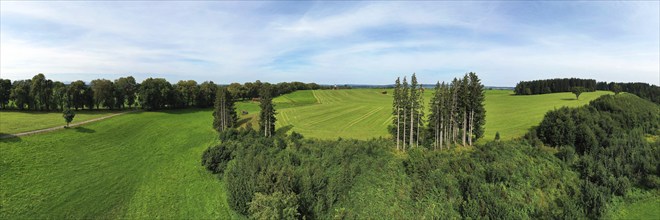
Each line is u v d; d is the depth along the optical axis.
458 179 51.62
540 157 57.06
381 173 55.28
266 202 45.06
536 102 118.31
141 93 119.69
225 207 52.03
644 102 88.62
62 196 51.50
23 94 99.94
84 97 112.12
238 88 175.00
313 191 51.56
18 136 69.44
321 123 94.31
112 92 118.12
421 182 51.91
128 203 51.53
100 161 67.25
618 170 52.91
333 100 163.38
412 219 45.97
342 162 59.44
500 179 50.53
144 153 75.31
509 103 123.75
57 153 66.44
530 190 49.28
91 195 52.94
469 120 67.44
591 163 52.78
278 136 79.00
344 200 50.94
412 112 65.88
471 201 46.16
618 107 74.81
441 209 47.22
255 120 105.06
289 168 55.00
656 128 72.88
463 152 59.84
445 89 65.75
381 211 47.75
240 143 75.19
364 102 150.62
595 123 65.94
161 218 47.75
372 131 80.44
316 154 64.81
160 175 63.34
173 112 125.44
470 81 66.75
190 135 93.06
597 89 164.38
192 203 52.88
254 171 55.94
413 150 60.56
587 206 46.31
